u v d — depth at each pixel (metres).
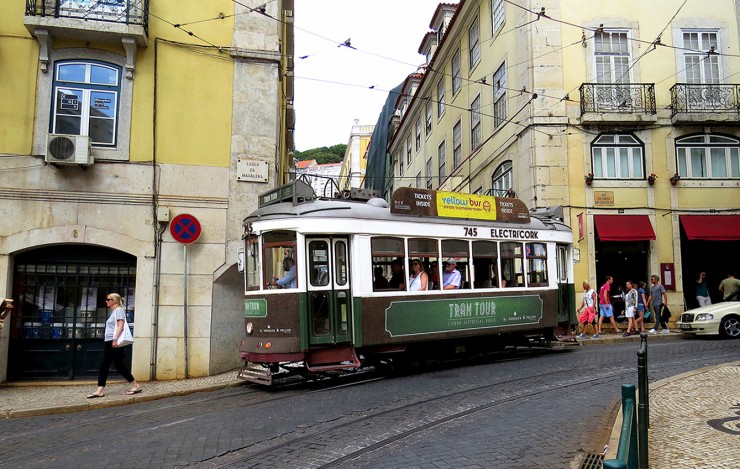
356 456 5.75
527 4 18.50
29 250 11.63
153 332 11.69
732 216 17.89
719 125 18.17
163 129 12.24
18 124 11.58
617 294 17.78
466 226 11.69
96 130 11.98
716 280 18.59
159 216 11.85
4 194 11.37
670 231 17.73
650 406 7.25
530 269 12.91
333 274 9.89
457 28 26.00
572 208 17.59
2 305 10.04
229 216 12.34
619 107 17.81
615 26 18.44
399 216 10.75
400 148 41.38
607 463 2.97
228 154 12.52
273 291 9.70
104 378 9.80
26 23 11.34
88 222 11.65
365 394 8.86
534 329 12.77
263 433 6.79
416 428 6.73
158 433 7.02
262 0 13.16
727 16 18.72
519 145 18.97
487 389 8.91
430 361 12.12
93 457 6.11
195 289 12.00
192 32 12.62
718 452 5.24
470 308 11.52
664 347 13.27
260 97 12.85
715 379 8.61
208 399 9.38
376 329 10.12
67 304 11.77
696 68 18.53
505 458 5.54
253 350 9.70
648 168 17.94
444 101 29.08
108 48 12.12
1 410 8.81
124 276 12.03
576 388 8.81
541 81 18.09
